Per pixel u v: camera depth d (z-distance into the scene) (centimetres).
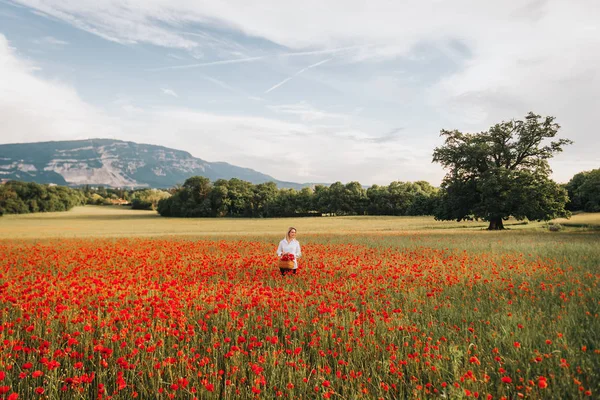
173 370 557
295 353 575
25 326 728
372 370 534
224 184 13600
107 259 1792
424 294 955
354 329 670
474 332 670
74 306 838
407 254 1925
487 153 4866
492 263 1421
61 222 9050
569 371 494
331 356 612
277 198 13450
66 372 553
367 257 1767
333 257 1828
